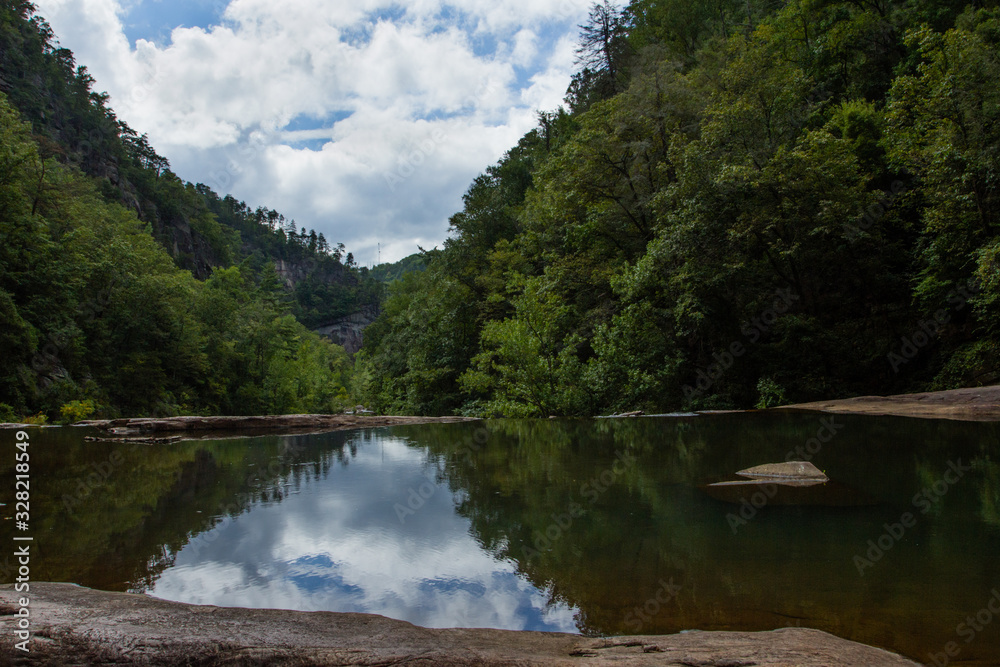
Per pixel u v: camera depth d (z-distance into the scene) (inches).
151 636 67.3
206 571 97.8
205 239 4507.9
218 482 184.4
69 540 117.3
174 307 1749.5
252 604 82.2
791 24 1074.1
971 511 128.6
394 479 186.1
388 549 109.9
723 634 67.5
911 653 62.3
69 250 1365.7
